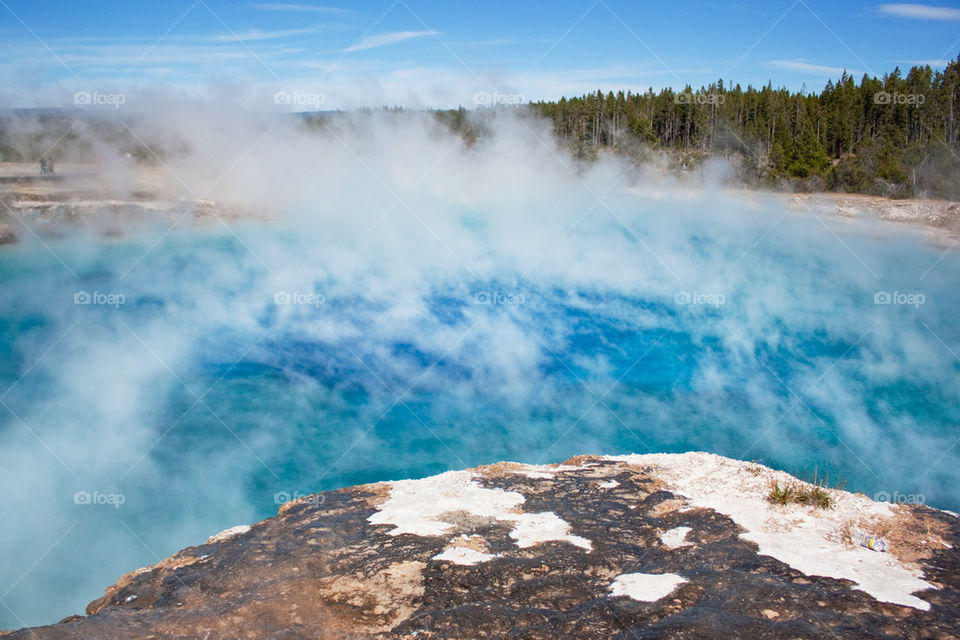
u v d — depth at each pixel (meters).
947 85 80.31
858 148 76.69
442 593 9.80
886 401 26.12
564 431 23.28
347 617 9.27
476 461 21.31
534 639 8.56
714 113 88.56
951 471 20.50
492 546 11.27
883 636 8.36
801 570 10.27
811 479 19.80
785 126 82.06
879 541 11.17
